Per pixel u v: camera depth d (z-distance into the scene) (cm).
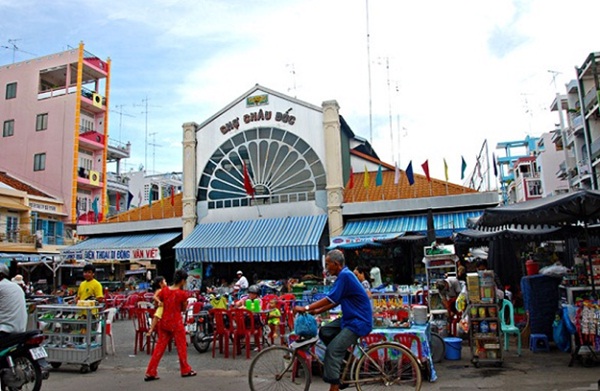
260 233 2034
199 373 840
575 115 3262
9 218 2894
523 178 4962
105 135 3697
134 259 2147
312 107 2159
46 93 3569
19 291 686
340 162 2091
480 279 840
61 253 2286
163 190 4306
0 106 3659
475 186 2455
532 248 1723
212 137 2297
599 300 795
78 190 3472
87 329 863
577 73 2983
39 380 661
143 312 1085
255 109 2238
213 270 2202
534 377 726
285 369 625
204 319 1071
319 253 1911
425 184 2167
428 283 1162
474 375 754
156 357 795
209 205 2253
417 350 725
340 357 569
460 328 1100
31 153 3500
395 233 1842
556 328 921
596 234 1283
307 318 628
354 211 2020
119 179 4325
